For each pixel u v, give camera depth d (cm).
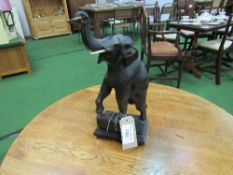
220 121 97
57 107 112
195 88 244
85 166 77
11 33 304
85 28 61
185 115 102
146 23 234
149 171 74
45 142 88
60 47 425
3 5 294
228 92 234
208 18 260
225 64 300
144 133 87
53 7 521
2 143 168
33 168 76
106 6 417
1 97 241
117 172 74
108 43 65
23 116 203
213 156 78
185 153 80
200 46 265
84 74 295
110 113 89
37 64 337
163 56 231
